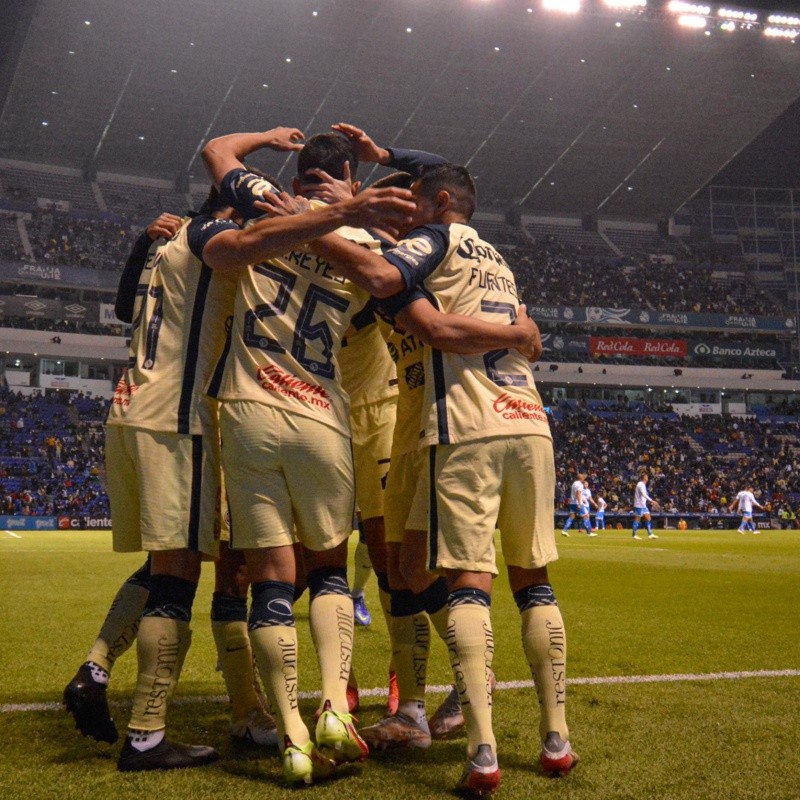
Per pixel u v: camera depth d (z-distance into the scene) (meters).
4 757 2.58
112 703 3.40
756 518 34.78
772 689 3.64
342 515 2.67
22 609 6.11
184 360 2.71
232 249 2.56
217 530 2.75
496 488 2.59
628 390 45.88
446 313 2.66
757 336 47.53
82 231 40.47
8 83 34.34
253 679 2.89
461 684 2.39
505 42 37.16
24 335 36.62
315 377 2.67
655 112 42.69
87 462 33.38
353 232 2.83
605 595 7.67
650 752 2.67
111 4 32.66
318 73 38.09
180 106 39.47
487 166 46.91
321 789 2.31
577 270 47.66
